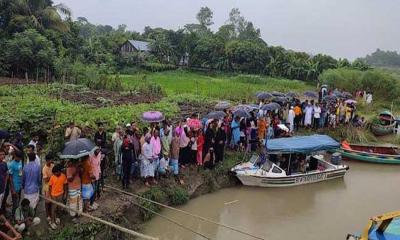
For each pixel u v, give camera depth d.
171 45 73.00
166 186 16.78
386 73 46.22
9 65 34.72
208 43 69.50
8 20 38.22
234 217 16.53
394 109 40.91
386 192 20.31
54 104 21.22
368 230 12.49
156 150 15.88
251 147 21.36
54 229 11.81
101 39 67.25
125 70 62.50
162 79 51.88
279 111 24.73
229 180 19.20
